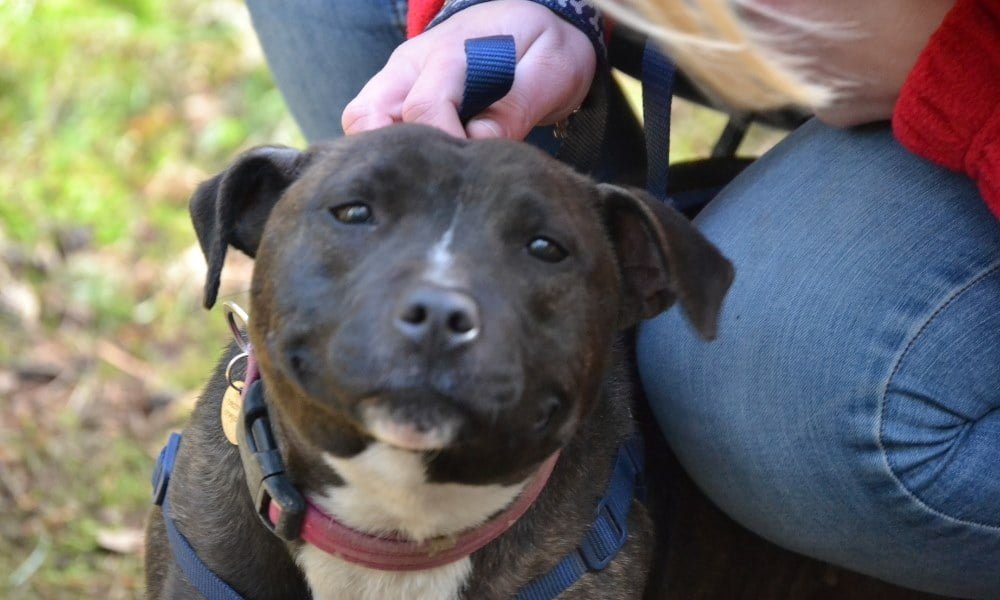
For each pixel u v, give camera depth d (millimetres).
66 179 5496
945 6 2621
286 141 5711
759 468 2939
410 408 2152
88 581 3943
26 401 4520
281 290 2369
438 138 2400
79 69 6059
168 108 5895
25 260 5078
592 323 2430
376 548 2592
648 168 3184
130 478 4270
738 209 3102
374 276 2229
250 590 2693
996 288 2701
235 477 2691
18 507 4137
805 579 3322
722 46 2633
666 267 2602
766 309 2883
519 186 2354
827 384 2775
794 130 3273
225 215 2576
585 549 2713
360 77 3744
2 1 6379
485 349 2148
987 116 2553
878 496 2783
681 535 3258
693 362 3014
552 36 3021
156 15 6453
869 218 2834
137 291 5012
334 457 2471
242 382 2775
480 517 2568
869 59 2766
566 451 2727
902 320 2717
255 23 3979
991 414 2766
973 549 2811
